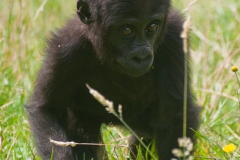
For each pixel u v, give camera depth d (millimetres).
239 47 19750
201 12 24484
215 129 16594
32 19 21625
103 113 15383
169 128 14672
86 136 15078
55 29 15672
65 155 14016
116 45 14094
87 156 14812
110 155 14984
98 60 14750
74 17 15391
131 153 15523
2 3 24391
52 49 14859
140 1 13570
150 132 15570
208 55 20938
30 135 15773
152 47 13938
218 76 18594
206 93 17703
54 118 14789
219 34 22016
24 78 18672
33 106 14945
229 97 17016
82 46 14711
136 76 14227
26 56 19594
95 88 15172
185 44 11984
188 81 14922
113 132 16453
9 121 16375
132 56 13797
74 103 15234
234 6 23328
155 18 13766
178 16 15117
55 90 14789
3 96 17609
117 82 15000
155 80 14914
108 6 13898
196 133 14578
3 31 20469
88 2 14492
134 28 13797
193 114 14656
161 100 14805
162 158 14648
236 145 14945
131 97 15203
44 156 14180
